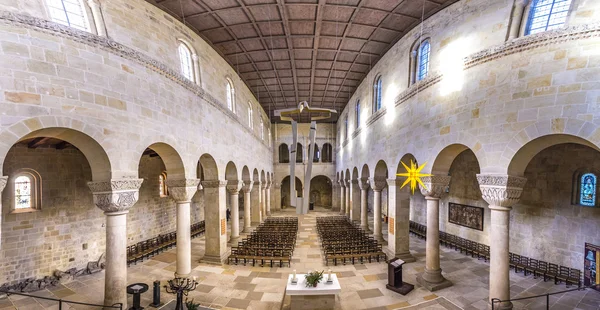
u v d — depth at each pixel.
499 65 8.62
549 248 12.16
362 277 12.17
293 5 12.14
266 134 31.91
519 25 8.54
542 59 7.66
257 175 26.08
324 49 16.67
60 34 7.26
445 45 10.95
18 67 6.50
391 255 14.54
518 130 8.04
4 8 6.36
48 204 12.15
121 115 8.66
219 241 14.16
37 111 6.74
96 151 8.22
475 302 9.70
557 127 7.28
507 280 8.48
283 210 38.34
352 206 26.31
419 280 11.47
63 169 12.68
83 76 7.69
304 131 15.02
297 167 37.69
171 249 16.34
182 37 12.53
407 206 14.52
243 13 12.69
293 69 19.66
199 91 12.92
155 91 10.10
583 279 10.91
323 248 16.31
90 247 13.37
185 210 12.17
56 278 11.73
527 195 13.16
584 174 11.23
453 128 10.16
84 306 9.66
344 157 30.70
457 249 16.05
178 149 11.26
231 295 10.47
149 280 11.80
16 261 11.16
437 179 11.23
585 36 7.00
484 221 15.47
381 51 16.92
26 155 11.69
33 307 9.57
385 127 16.23
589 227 10.88
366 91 20.84
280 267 13.54
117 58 8.66
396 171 14.50
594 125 6.71
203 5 11.80
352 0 11.77
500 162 8.45
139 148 9.27
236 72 19.38
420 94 12.27
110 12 8.80
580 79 7.01
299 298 8.95
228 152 16.50
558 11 7.89
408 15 12.76
